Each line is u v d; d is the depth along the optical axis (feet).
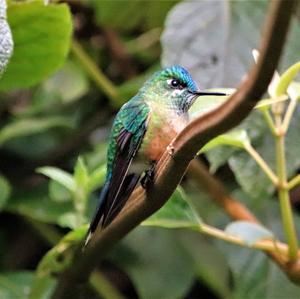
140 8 11.60
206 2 11.28
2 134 11.41
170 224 10.91
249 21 11.27
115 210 10.72
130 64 11.69
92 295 11.48
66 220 10.98
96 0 11.59
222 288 11.41
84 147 11.57
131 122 10.80
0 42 10.62
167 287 11.37
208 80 11.21
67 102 11.64
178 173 10.52
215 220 11.41
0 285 11.14
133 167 10.80
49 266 10.95
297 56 11.21
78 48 11.44
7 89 11.01
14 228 11.53
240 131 10.87
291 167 11.14
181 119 10.84
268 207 11.42
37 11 10.83
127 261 11.39
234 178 11.46
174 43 11.25
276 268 11.30
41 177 11.49
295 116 11.16
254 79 10.29
